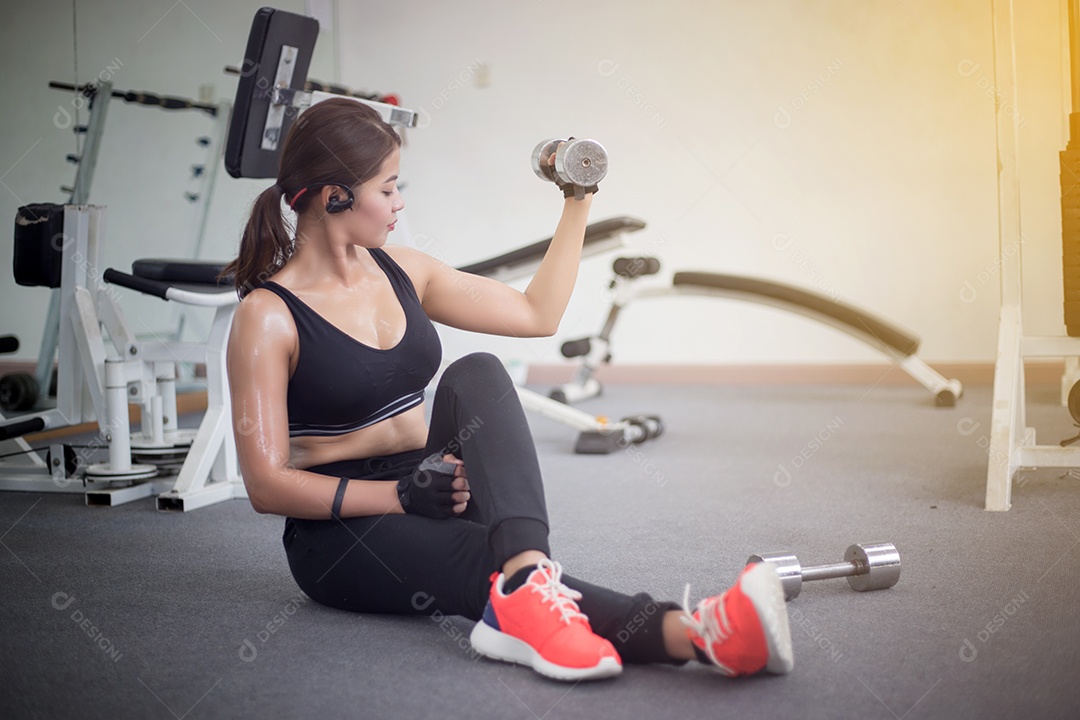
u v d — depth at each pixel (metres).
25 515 2.39
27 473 2.77
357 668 1.34
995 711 1.16
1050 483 2.41
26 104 3.94
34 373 4.14
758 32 4.39
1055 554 1.80
